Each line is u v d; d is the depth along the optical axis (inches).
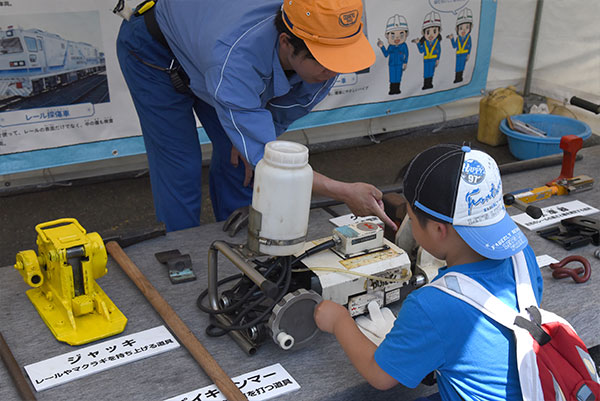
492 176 43.4
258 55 64.2
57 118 126.2
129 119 133.1
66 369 53.5
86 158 132.3
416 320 43.2
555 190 90.4
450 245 45.3
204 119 92.7
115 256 71.1
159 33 79.9
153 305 62.1
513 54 171.0
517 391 43.1
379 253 62.3
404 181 46.1
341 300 59.2
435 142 172.7
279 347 57.4
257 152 66.9
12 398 50.5
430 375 53.0
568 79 163.9
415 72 156.6
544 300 64.2
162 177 91.6
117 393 51.1
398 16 147.4
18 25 116.1
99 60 125.4
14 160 125.6
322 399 51.2
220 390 50.4
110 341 57.6
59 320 59.6
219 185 99.9
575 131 156.0
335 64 59.9
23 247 120.2
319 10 58.7
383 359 44.6
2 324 60.2
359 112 154.6
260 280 52.8
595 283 67.6
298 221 53.6
